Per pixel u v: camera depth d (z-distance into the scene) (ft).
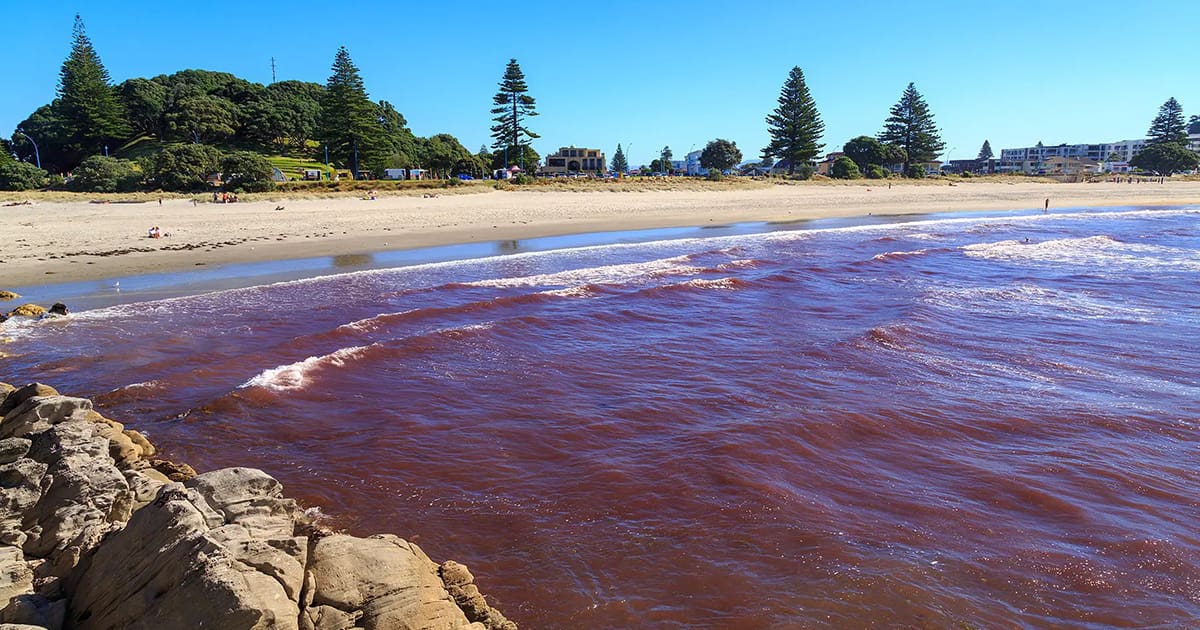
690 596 18.76
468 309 53.83
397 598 15.02
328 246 91.25
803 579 19.39
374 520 22.88
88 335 45.11
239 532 16.20
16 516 18.48
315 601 14.38
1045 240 99.09
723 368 39.24
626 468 26.61
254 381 35.68
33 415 24.57
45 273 67.46
